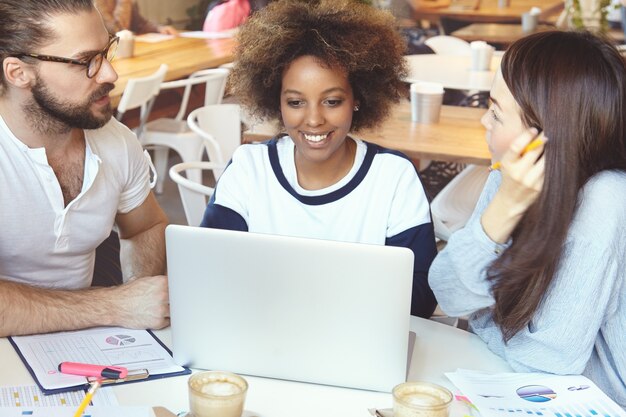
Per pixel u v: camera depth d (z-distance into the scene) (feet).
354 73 5.92
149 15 22.54
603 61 4.53
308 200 6.12
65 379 4.60
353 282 4.32
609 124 4.54
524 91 4.58
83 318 5.28
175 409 4.41
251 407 4.42
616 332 4.89
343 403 4.47
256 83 6.15
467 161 9.48
